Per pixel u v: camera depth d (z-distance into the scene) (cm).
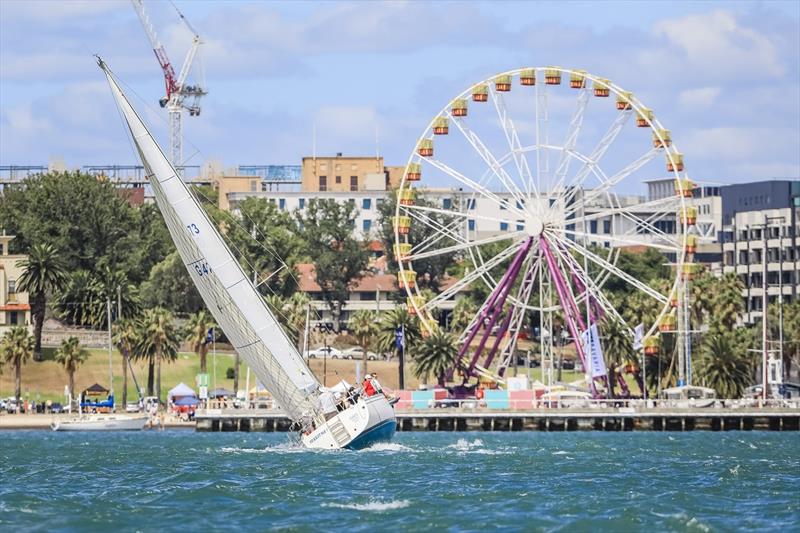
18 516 10512
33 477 13750
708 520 10425
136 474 13938
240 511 10812
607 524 10169
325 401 16450
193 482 13000
